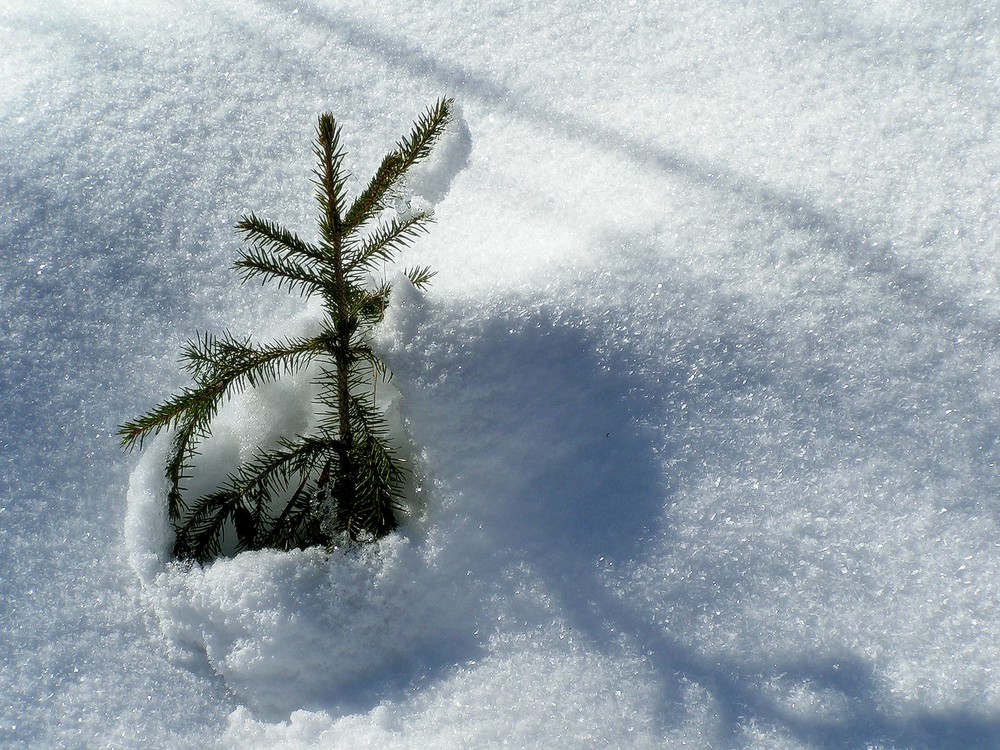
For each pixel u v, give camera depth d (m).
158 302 1.25
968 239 1.18
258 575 1.08
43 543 1.14
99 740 1.05
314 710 1.07
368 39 1.46
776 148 1.27
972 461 1.09
